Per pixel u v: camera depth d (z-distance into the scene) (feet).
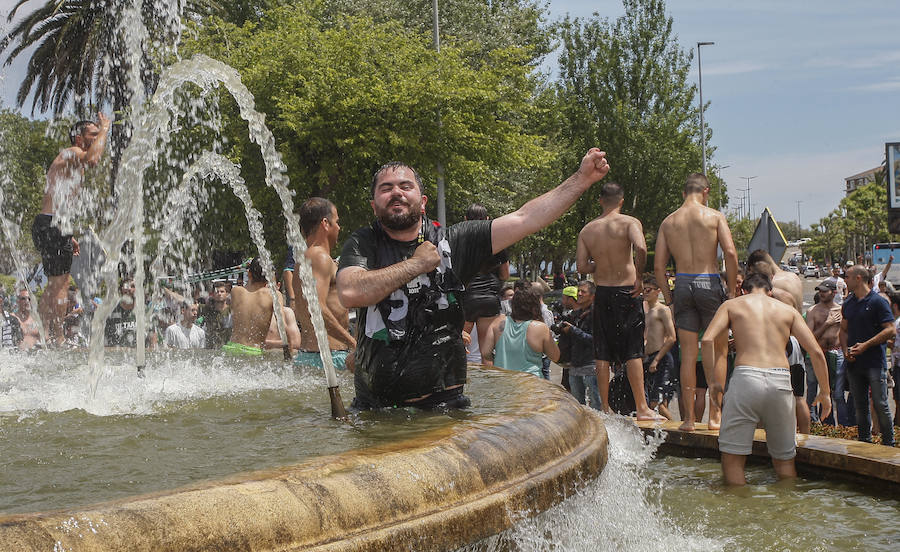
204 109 67.05
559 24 150.51
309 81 72.69
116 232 19.33
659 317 27.66
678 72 149.89
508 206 105.09
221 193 69.62
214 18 75.25
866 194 332.19
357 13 96.32
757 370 17.72
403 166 11.18
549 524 8.66
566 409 10.83
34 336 26.37
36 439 10.03
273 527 6.06
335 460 7.33
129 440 9.86
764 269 26.40
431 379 11.11
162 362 21.08
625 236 21.90
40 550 5.07
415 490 7.22
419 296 11.02
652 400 27.81
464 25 106.32
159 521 5.61
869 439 27.27
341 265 10.98
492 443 8.57
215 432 10.33
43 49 65.46
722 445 17.79
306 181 76.02
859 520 14.14
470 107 77.66
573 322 28.17
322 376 17.19
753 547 12.48
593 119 147.95
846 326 27.81
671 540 12.42
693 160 151.43
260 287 25.57
